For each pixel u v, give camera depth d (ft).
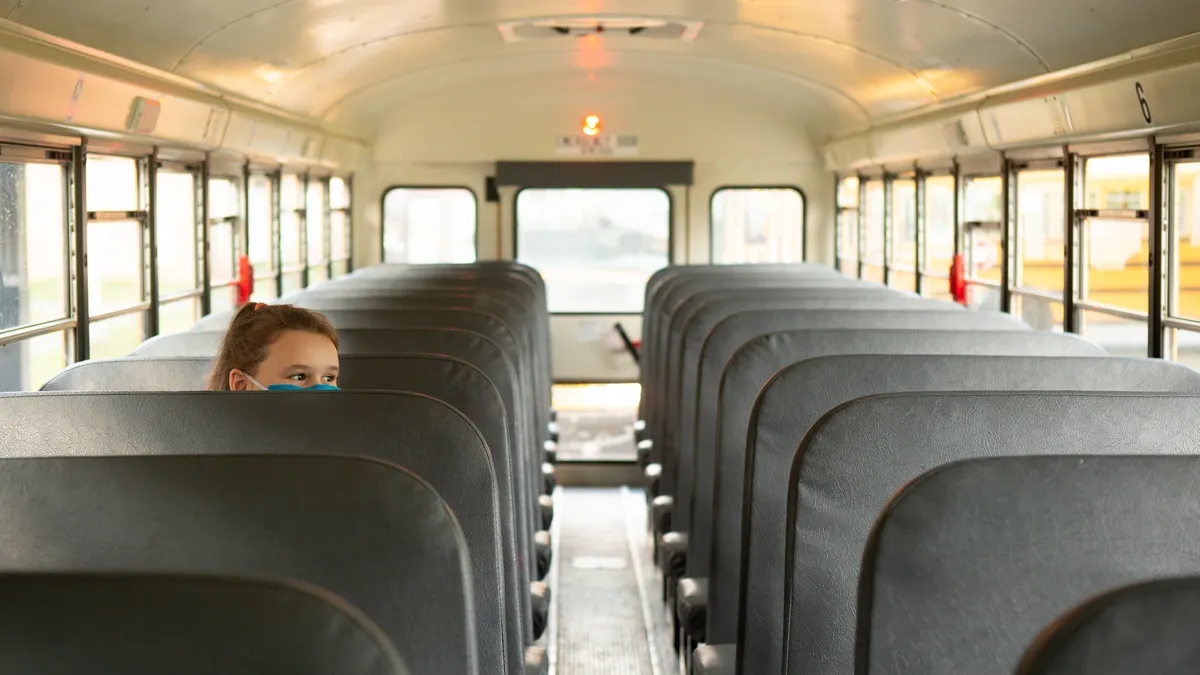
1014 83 20.56
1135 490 6.74
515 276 26.37
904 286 29.73
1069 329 20.06
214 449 8.92
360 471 7.18
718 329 15.49
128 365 11.98
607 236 36.06
